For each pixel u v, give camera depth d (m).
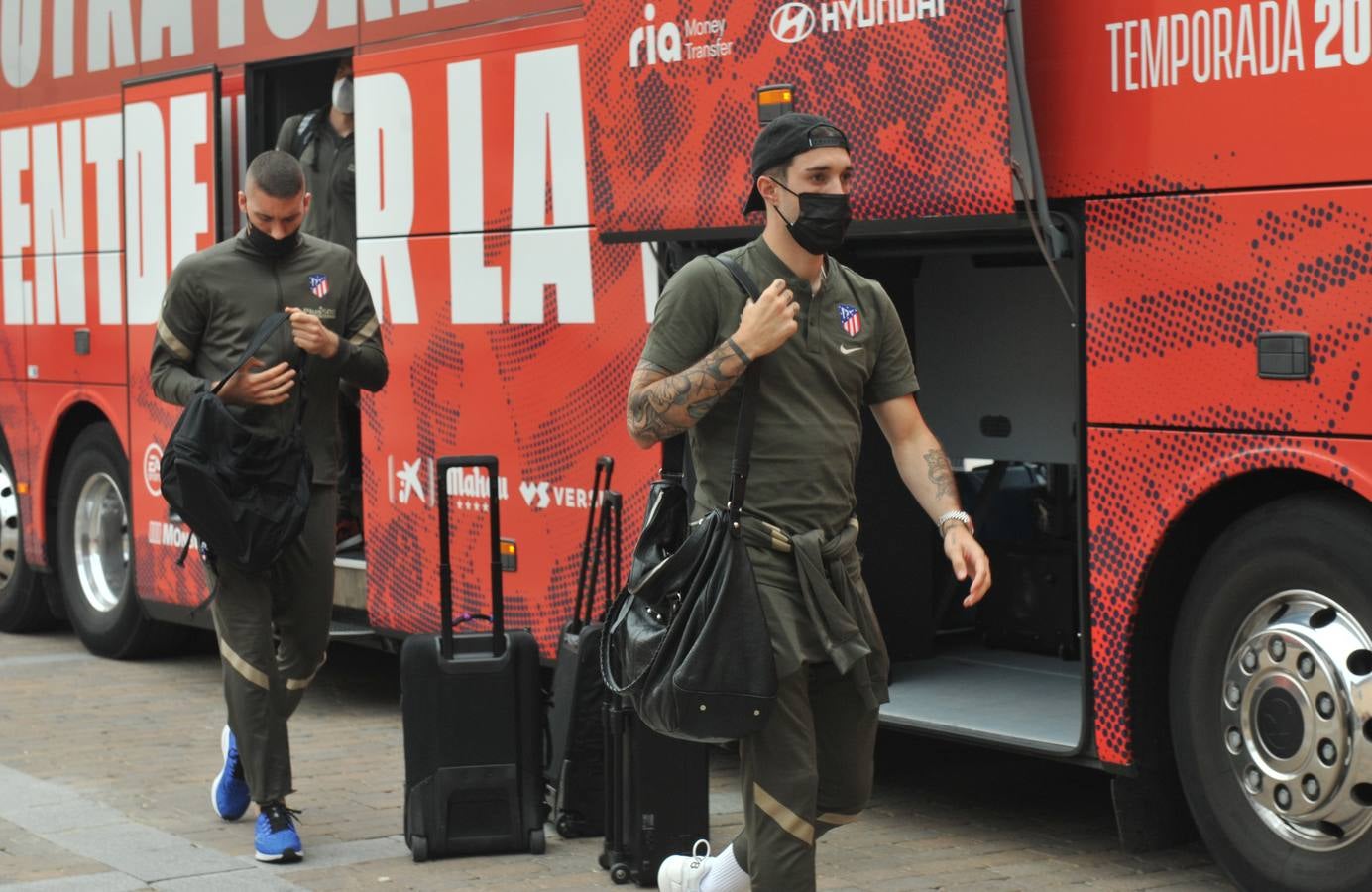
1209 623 5.17
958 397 6.85
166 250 8.87
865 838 6.01
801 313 4.02
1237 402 4.94
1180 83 5.03
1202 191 4.99
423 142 7.46
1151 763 5.42
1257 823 5.05
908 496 6.91
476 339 7.27
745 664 3.85
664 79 6.18
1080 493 5.36
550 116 6.90
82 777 6.92
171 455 5.55
